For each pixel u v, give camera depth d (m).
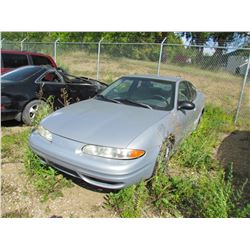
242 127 6.73
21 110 4.91
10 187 2.99
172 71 9.69
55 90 5.38
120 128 2.93
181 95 4.14
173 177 3.19
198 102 5.12
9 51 7.25
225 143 5.34
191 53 9.06
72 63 12.52
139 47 10.48
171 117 3.49
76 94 5.82
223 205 2.52
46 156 2.92
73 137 2.79
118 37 23.52
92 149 2.65
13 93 4.74
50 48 12.72
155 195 2.93
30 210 2.65
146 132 2.92
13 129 4.92
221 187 2.73
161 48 8.25
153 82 4.14
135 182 2.73
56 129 2.96
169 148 3.51
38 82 5.13
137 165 2.66
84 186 3.10
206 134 5.14
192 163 3.76
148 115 3.38
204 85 9.63
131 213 2.65
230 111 7.57
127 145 2.66
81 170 2.66
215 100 8.46
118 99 3.94
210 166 3.93
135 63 10.82
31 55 7.67
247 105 8.10
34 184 3.03
